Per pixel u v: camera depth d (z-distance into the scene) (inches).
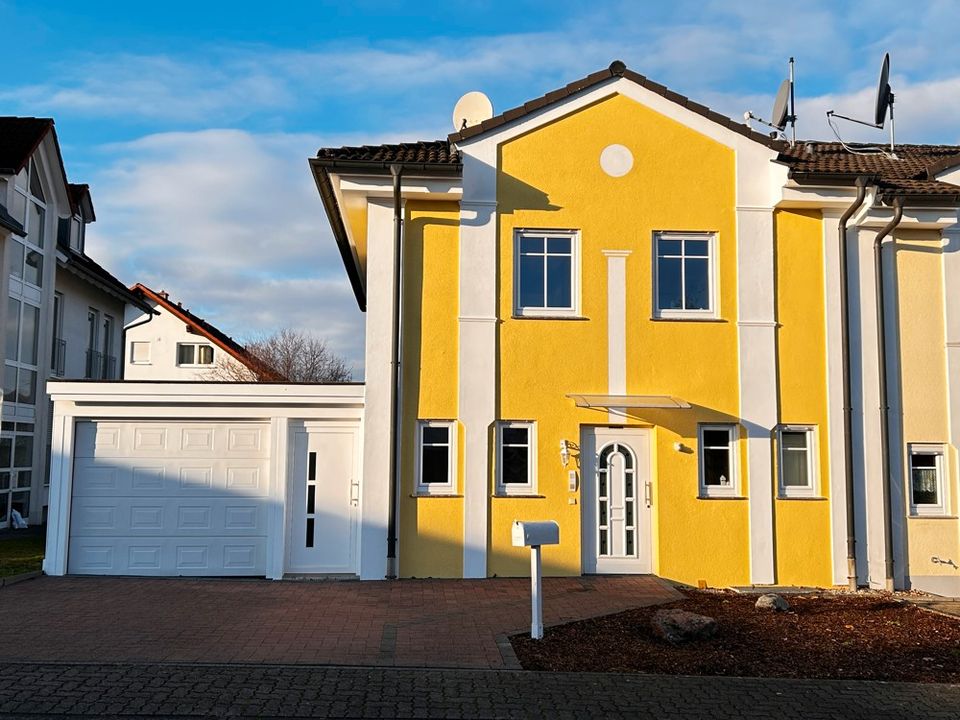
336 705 277.7
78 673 301.6
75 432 507.8
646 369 518.3
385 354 503.5
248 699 280.5
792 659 343.0
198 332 1534.2
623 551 512.4
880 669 332.8
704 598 455.5
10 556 554.3
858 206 518.3
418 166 494.9
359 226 567.2
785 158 532.4
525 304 521.7
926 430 528.1
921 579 516.7
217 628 368.8
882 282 531.5
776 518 515.5
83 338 952.9
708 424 520.7
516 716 274.1
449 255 516.1
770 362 524.1
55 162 824.3
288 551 500.1
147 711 267.6
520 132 523.5
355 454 508.7
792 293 530.0
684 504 510.9
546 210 521.7
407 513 498.3
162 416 507.8
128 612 397.7
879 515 518.0
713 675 322.0
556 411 511.8
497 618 395.9
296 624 378.9
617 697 294.4
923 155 648.4
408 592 454.0
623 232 525.3
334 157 498.3
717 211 530.9
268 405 506.9
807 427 525.3
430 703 282.7
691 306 530.3
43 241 818.2
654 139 531.5
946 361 532.4
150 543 504.4
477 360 510.0
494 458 506.3
